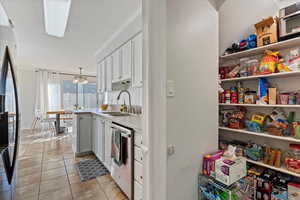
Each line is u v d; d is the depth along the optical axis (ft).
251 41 5.28
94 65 17.26
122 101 10.77
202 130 4.36
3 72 4.50
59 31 8.99
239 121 5.70
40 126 19.27
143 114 3.51
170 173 3.62
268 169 5.24
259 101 5.16
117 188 6.34
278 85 5.12
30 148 11.48
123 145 5.77
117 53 9.29
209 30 4.53
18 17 7.40
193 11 4.09
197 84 4.22
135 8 6.73
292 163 4.39
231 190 3.78
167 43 3.55
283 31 4.57
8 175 4.82
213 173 4.08
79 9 6.78
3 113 4.57
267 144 5.42
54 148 11.51
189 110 4.02
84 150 10.24
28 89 19.26
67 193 5.98
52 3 6.39
